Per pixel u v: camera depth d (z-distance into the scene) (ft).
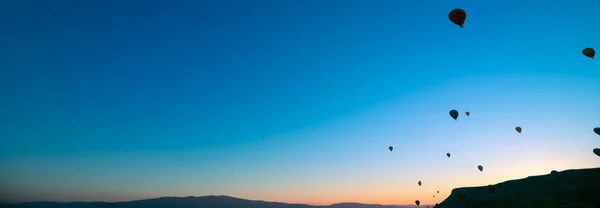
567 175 230.07
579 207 184.24
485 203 237.25
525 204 213.25
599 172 217.56
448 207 256.11
